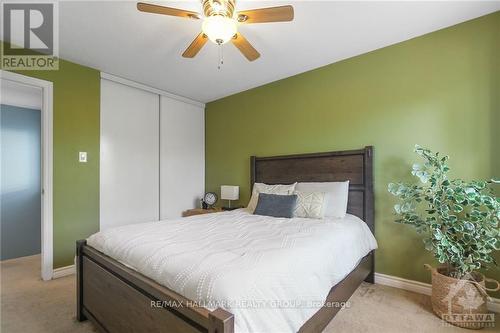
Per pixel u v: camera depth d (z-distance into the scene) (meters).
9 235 3.44
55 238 2.66
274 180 3.36
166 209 3.84
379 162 2.59
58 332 1.74
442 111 2.26
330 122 2.94
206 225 2.10
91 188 2.98
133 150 3.47
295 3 1.90
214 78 3.36
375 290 2.37
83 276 1.88
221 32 1.69
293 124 3.27
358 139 2.73
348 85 2.81
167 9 1.61
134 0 1.85
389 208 2.52
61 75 2.75
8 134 3.49
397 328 1.77
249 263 1.21
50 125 2.65
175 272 1.20
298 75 3.23
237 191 3.74
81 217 2.88
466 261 1.84
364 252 2.22
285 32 2.29
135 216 3.47
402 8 1.98
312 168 3.02
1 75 2.37
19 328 1.78
